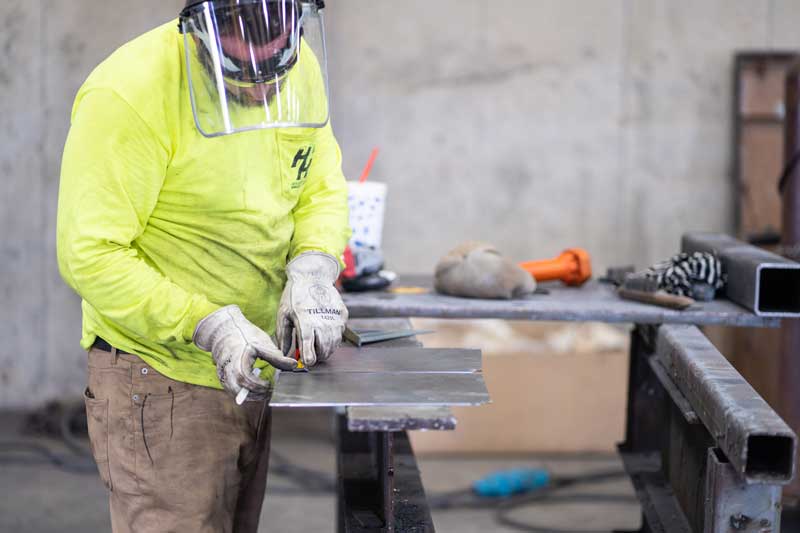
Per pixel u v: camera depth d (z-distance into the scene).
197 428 2.07
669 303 2.63
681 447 2.44
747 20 5.20
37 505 4.03
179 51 1.86
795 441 1.68
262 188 1.98
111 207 1.79
